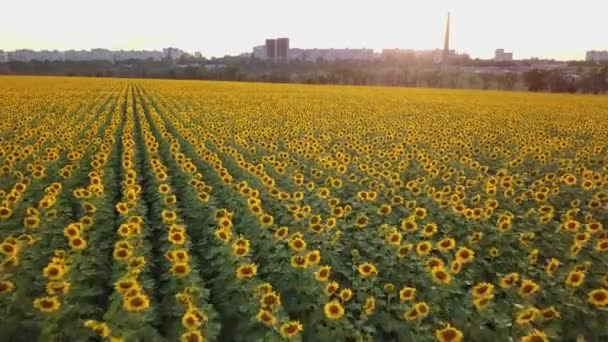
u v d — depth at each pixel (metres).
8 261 6.85
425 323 6.53
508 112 40.69
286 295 7.39
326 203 11.13
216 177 13.58
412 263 7.77
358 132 25.53
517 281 7.59
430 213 10.70
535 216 10.19
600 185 12.76
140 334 5.93
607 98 65.19
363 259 8.52
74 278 7.22
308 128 25.91
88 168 14.90
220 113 32.88
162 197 11.27
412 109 41.28
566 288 7.12
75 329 6.15
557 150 20.23
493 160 18.61
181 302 6.61
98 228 9.64
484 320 6.41
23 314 6.58
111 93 48.12
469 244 9.01
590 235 8.75
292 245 7.71
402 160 16.05
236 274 7.25
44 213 9.55
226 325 6.96
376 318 6.65
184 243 8.68
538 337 5.56
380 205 11.60
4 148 16.23
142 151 19.16
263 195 11.94
